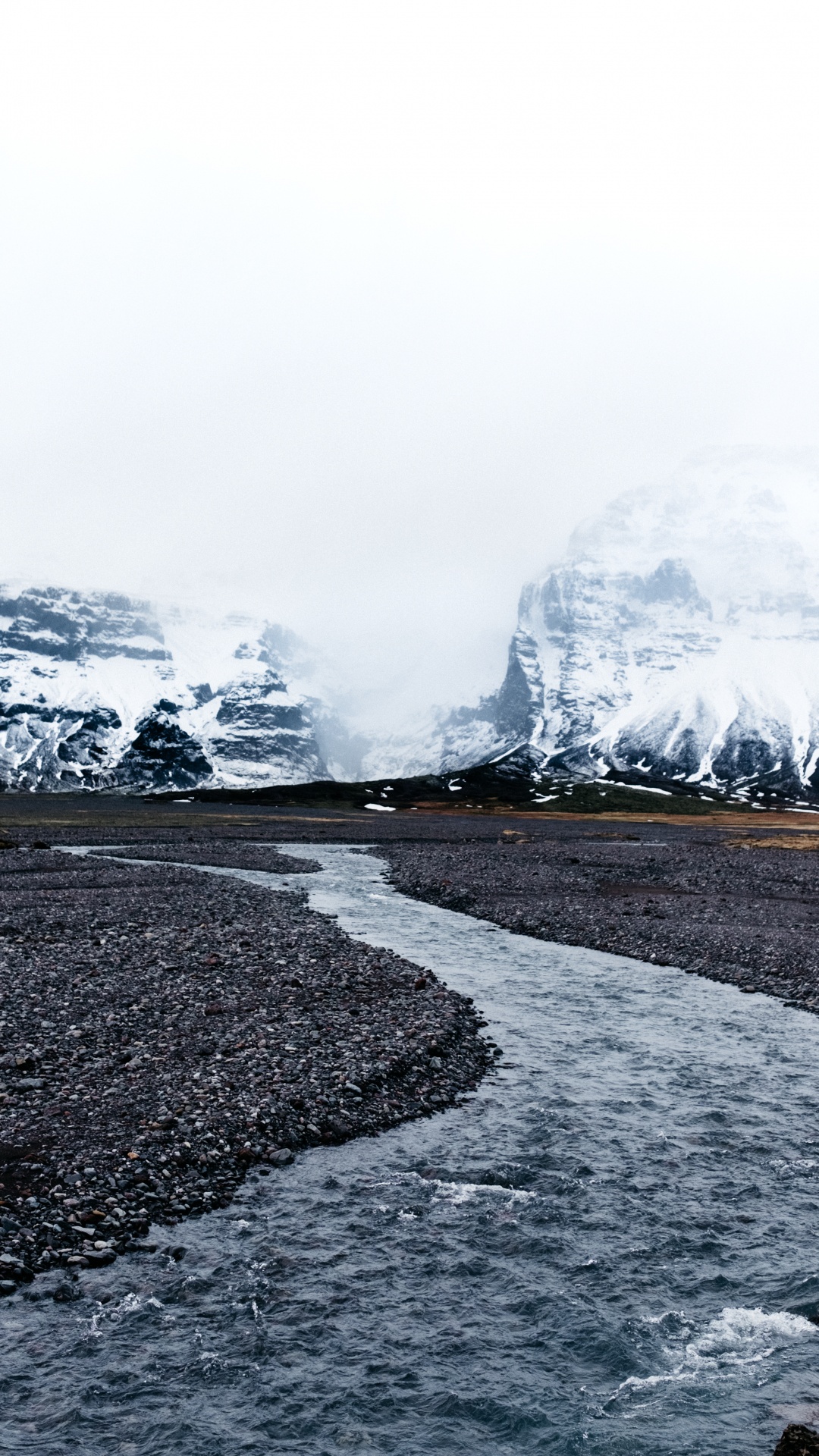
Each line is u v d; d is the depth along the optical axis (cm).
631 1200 1605
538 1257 1420
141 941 3556
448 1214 1546
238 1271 1359
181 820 15062
